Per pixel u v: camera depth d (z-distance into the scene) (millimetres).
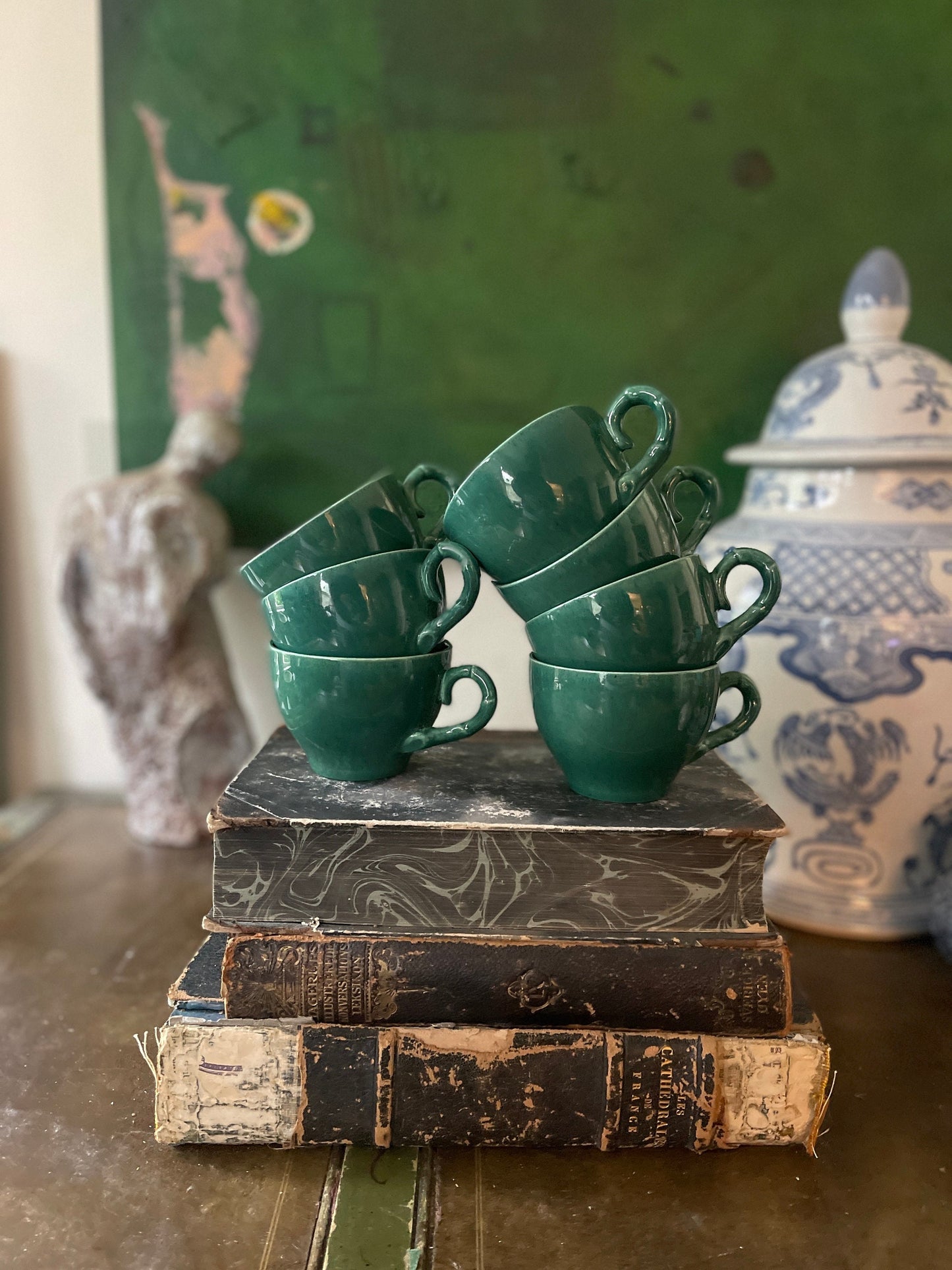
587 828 534
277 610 569
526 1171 531
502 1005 540
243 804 555
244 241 986
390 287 981
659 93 936
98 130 997
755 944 542
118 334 1012
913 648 716
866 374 773
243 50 955
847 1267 472
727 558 571
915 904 792
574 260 966
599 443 537
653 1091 532
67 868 934
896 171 937
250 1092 535
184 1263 468
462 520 555
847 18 916
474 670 583
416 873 543
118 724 987
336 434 1009
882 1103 596
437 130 952
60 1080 604
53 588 1080
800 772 767
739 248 955
